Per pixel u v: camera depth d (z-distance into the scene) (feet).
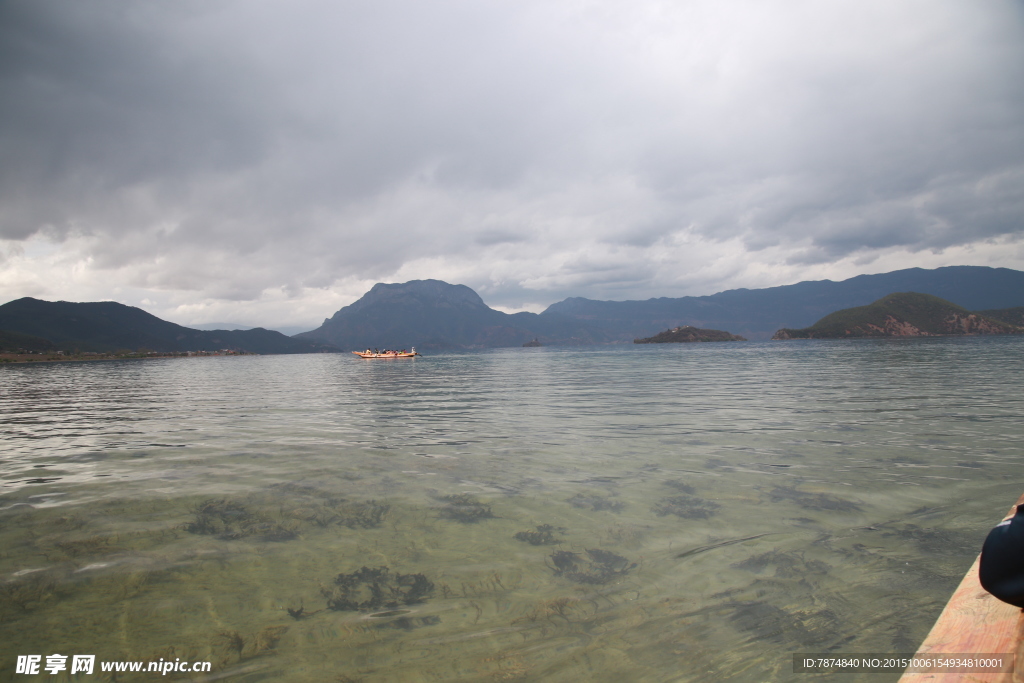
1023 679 6.97
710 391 85.92
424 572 18.85
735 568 18.35
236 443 46.91
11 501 28.66
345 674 13.01
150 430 56.70
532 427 52.42
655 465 34.35
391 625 15.30
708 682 12.19
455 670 13.05
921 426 46.03
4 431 57.82
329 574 18.84
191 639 14.73
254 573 19.03
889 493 26.53
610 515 24.47
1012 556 6.95
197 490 30.40
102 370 313.53
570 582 17.74
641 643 13.98
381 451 41.73
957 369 120.26
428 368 247.09
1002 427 44.52
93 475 34.96
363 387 125.39
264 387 134.92
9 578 18.80
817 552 19.44
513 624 15.19
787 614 15.19
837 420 50.78
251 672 13.19
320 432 52.90
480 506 26.40
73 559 20.39
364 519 24.71
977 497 25.46
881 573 17.52
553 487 29.63
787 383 96.89
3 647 14.39
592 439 44.62
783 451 37.45
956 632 8.75
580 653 13.66
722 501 26.07
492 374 171.94
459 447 42.70
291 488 30.50
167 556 20.62
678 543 20.80
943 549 19.31
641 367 186.60
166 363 517.96
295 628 15.23
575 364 236.02
